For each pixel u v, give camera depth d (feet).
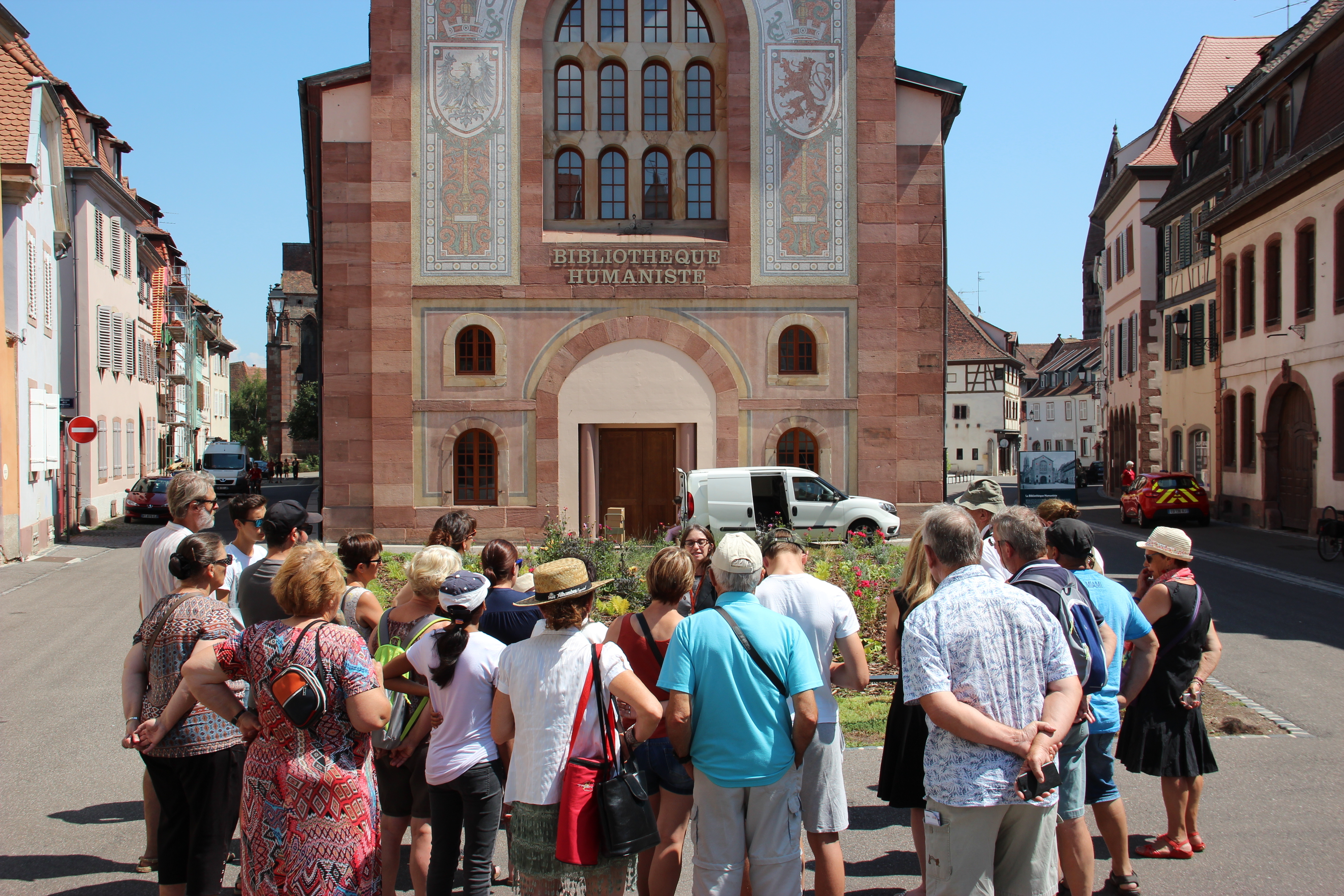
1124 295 152.87
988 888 13.70
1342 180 80.59
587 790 15.49
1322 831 21.77
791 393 74.54
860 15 74.28
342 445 73.77
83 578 64.85
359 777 14.96
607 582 17.11
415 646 17.70
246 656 15.01
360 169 73.92
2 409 71.31
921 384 75.10
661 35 76.38
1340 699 32.91
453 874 17.56
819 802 17.35
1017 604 14.07
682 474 69.26
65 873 20.15
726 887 15.94
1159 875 19.67
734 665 16.01
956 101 76.54
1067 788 16.79
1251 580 61.00
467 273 73.51
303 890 14.51
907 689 13.97
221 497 154.71
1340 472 81.82
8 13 81.66
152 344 141.79
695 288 74.13
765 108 74.33
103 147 119.75
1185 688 20.35
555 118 76.23
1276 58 97.04
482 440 74.23
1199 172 116.37
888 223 74.38
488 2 73.31
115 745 28.89
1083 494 176.35
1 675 37.65
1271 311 95.61
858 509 69.36
